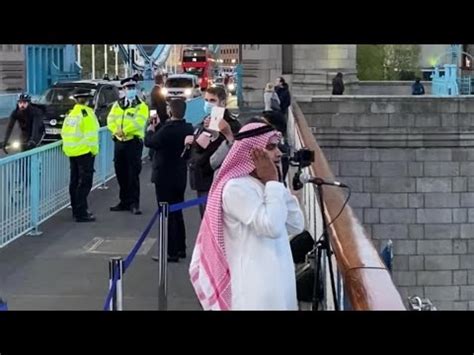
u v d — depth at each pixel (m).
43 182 12.81
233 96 51.34
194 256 4.74
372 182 31.62
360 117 31.36
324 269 5.75
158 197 10.40
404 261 31.88
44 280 9.67
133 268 10.30
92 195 16.00
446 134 31.48
